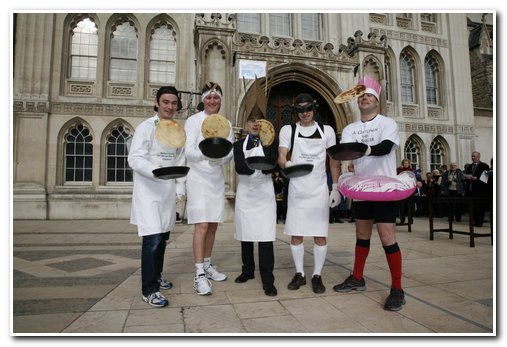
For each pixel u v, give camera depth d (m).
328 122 13.52
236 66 11.33
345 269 4.20
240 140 3.46
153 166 2.84
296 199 3.33
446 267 4.29
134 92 13.12
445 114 16.33
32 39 12.30
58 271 4.14
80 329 2.31
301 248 3.46
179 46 13.41
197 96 11.55
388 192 2.73
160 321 2.48
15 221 11.11
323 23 14.78
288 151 3.45
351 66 12.52
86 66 13.10
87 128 12.77
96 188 12.27
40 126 12.07
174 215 3.18
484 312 2.66
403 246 5.95
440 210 12.49
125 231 8.37
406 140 15.47
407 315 2.60
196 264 3.21
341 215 12.05
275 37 14.09
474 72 19.53
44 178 11.90
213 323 2.44
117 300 2.98
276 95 12.98
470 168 9.51
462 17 17.16
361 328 2.35
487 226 9.28
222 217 3.38
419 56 16.19
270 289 3.13
